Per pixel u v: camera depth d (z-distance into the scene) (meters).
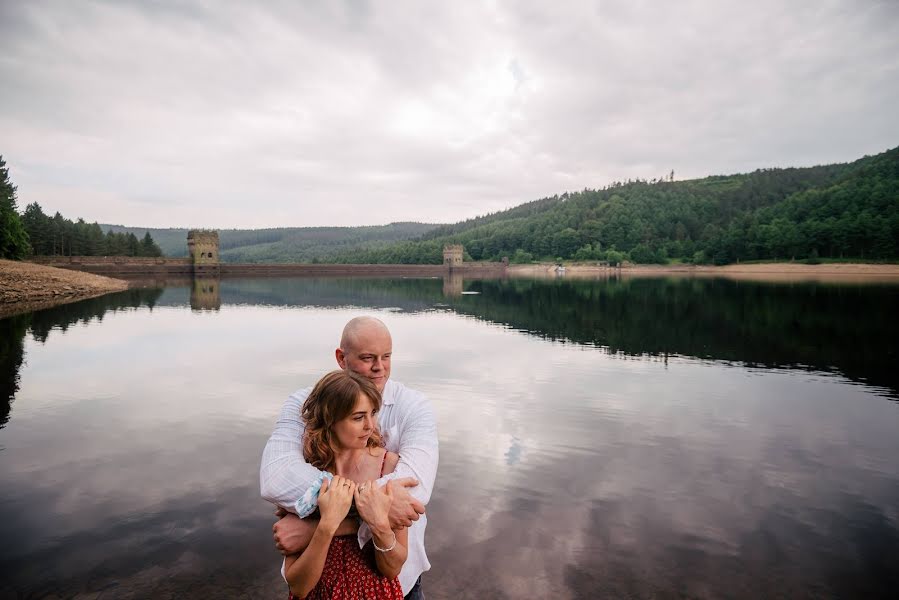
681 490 6.07
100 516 5.20
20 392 10.52
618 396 10.74
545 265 170.88
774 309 30.50
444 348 17.30
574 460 7.02
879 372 13.26
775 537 5.00
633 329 22.50
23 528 4.94
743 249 136.62
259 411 9.20
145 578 4.14
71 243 100.69
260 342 18.17
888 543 4.90
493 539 4.86
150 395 10.36
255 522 5.09
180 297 41.59
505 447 7.55
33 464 6.61
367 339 2.30
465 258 187.50
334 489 1.80
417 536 2.29
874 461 7.09
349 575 1.89
